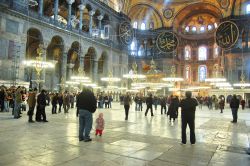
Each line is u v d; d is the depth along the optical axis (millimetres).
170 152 4973
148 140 6211
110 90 36250
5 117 10930
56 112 14555
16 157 4234
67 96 14617
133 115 14242
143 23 49375
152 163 4121
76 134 6746
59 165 3842
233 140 6656
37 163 3916
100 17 35906
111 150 4965
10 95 14828
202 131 8336
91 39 33594
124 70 40938
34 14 25578
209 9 45531
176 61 48844
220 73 43312
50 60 31984
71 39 30594
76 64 39312
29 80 29578
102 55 37719
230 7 38875
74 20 36188
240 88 36500
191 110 5965
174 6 46125
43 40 26562
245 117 15312
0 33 21812
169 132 7672
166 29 46688
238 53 37219
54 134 6660
